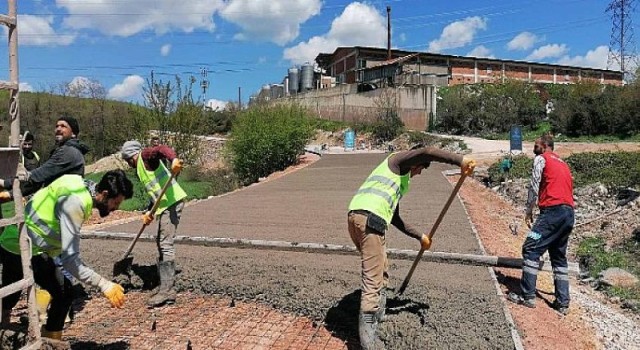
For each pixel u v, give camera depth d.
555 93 33.69
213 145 31.25
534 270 5.30
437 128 34.06
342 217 9.88
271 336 4.63
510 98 32.62
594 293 7.43
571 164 16.38
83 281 3.71
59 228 3.84
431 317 4.57
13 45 3.48
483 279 5.70
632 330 5.64
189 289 5.80
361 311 4.12
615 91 28.09
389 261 6.43
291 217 10.00
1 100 14.99
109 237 7.54
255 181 21.38
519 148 20.86
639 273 8.18
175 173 5.20
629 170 14.35
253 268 6.12
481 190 15.16
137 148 5.54
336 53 56.31
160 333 4.71
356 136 33.91
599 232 10.99
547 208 5.38
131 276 5.98
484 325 4.44
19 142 3.58
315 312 5.03
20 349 3.57
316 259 6.52
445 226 8.60
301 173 18.78
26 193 4.63
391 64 39.31
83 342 4.47
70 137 4.90
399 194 4.30
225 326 4.87
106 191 3.99
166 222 5.43
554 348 4.42
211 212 10.89
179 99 20.59
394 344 4.24
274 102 26.39
